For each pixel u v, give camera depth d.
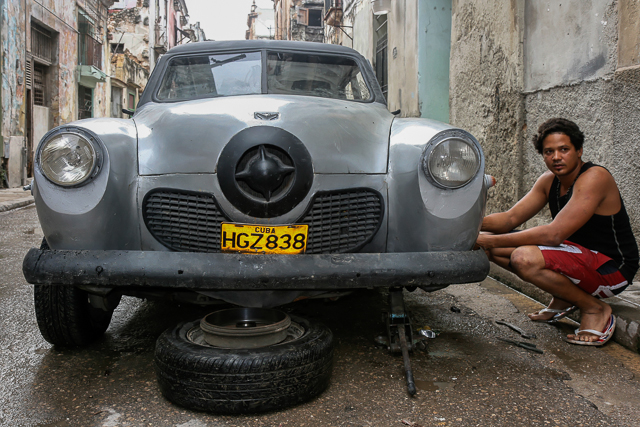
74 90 18.03
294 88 3.15
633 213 3.61
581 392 2.23
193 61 3.28
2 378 2.32
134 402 2.10
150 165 2.36
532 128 5.05
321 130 2.38
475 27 6.36
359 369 2.45
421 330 2.82
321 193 2.30
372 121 2.60
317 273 2.10
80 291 2.55
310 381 2.06
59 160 2.20
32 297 3.61
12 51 13.15
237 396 1.95
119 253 2.12
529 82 5.09
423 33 8.40
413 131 2.44
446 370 2.45
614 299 3.14
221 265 2.07
